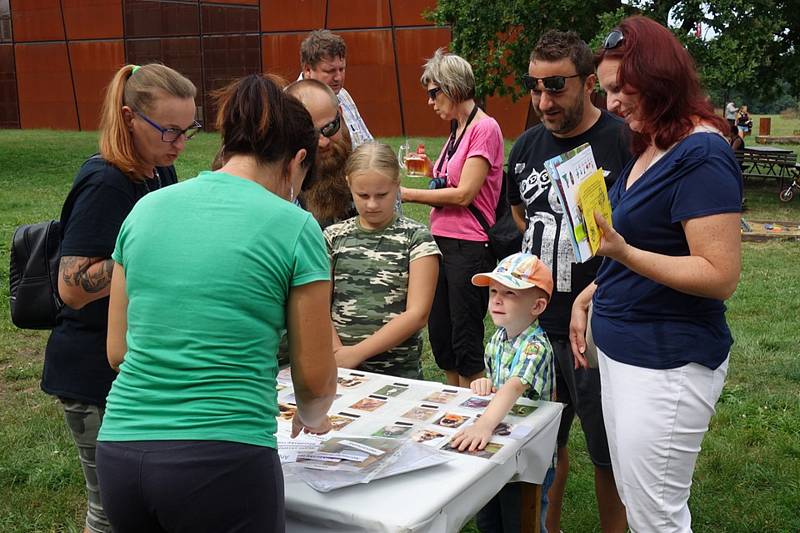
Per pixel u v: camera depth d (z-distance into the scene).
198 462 1.63
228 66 28.19
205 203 1.75
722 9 12.45
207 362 1.67
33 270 2.44
